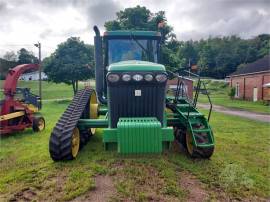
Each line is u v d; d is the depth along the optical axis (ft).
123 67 18.12
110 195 14.73
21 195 14.98
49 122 44.24
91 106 25.75
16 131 34.19
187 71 23.54
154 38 23.76
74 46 113.80
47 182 16.53
